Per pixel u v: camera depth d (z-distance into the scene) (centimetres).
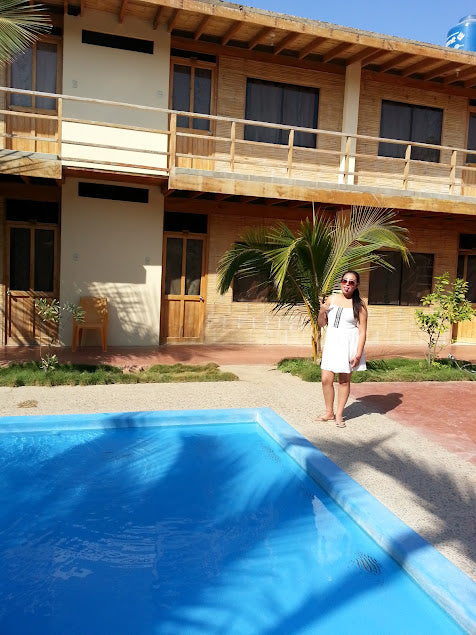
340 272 811
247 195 962
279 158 1143
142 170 1027
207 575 312
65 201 995
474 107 1277
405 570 313
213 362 917
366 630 268
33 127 980
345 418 598
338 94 1166
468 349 1242
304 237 786
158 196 1045
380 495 395
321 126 1161
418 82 1212
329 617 279
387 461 466
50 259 1045
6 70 959
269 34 1012
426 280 1302
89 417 548
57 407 589
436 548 320
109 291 1033
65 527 363
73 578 306
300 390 720
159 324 1078
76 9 965
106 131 1004
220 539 352
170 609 281
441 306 916
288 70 1126
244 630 267
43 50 977
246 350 1084
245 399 659
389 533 333
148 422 561
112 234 1026
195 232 1127
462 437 545
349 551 339
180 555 332
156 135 1034
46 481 434
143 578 307
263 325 1180
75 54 970
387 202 1045
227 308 1155
